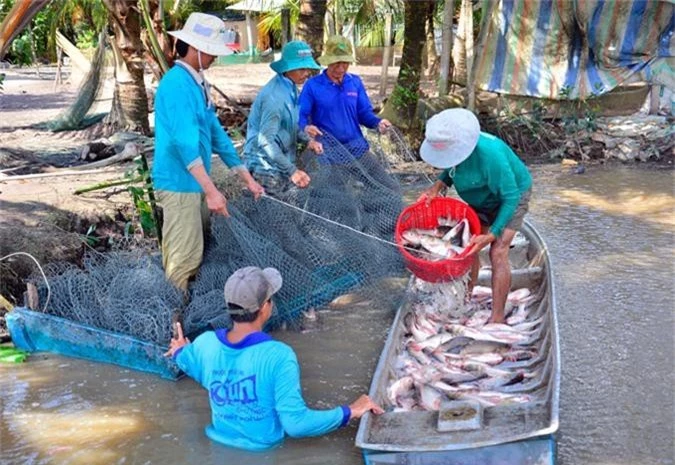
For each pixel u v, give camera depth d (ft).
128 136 39.40
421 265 18.66
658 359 18.45
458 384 16.57
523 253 24.38
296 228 21.80
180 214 19.31
